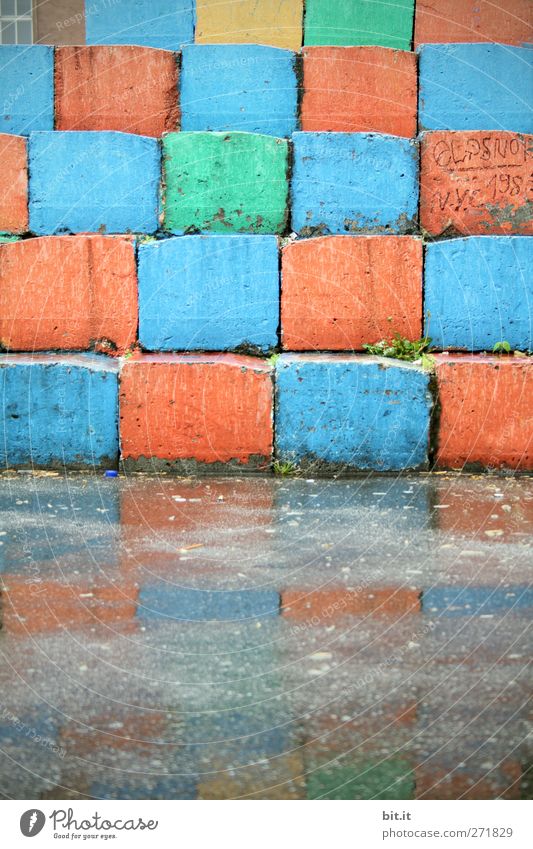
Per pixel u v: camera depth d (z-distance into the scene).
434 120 7.68
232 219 7.09
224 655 3.28
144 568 4.25
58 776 2.53
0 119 7.66
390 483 6.06
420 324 6.77
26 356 6.63
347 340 6.74
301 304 6.71
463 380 6.34
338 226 7.10
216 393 6.34
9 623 3.58
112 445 6.41
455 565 4.27
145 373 6.34
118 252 6.68
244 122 7.65
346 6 8.30
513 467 6.36
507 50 7.68
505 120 7.70
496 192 7.09
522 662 3.19
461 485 5.98
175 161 7.06
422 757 2.61
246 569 4.24
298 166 7.05
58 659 3.25
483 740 2.69
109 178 7.08
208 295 6.71
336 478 6.25
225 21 8.35
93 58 7.62
